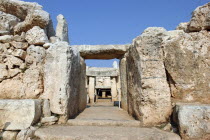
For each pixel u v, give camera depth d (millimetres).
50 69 3539
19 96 3420
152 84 3359
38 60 3623
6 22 4105
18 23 4188
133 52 3955
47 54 3643
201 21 3594
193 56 3375
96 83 14766
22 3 4277
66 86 3467
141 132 2723
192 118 2588
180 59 3385
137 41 3660
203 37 3486
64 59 3531
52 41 4195
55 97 3400
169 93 3326
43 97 3471
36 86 3504
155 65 3459
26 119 2805
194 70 3330
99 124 3373
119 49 5781
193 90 3279
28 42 3729
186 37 3482
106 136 2514
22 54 3592
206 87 3248
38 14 3760
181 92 3307
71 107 3877
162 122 3232
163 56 3541
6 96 3402
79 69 4848
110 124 3367
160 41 3598
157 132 2756
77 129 2898
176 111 2867
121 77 5934
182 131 2584
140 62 3496
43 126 3061
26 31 4078
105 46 5883
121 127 3125
